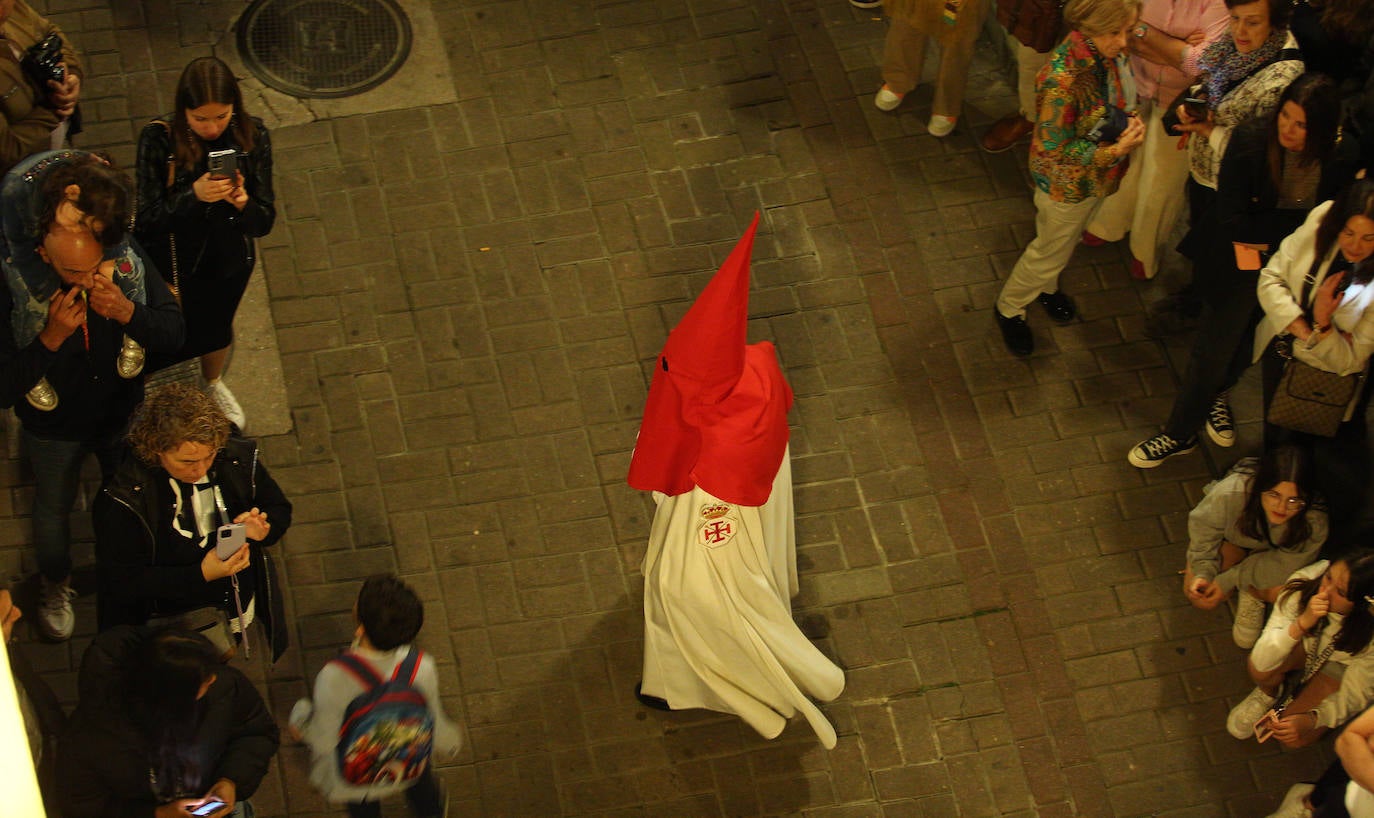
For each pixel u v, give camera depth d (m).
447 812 5.45
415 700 4.31
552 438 6.36
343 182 7.05
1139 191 6.54
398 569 6.00
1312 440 5.68
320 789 4.49
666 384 4.42
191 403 4.44
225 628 4.95
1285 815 5.26
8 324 4.62
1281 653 5.32
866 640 5.90
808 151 7.30
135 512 4.55
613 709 5.71
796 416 6.46
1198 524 5.70
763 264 6.92
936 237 7.04
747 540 4.96
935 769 5.61
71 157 4.60
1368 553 4.77
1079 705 5.77
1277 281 5.34
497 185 7.11
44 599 5.56
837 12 7.86
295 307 6.65
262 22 7.52
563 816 5.46
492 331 6.64
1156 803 5.56
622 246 6.94
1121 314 6.81
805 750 5.63
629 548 6.09
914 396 6.54
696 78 7.55
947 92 7.13
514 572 6.01
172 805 4.31
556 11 7.79
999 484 6.31
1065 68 5.52
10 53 5.40
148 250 5.25
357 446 6.29
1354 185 4.94
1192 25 5.93
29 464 6.05
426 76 7.46
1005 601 6.02
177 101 5.00
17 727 1.84
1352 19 5.84
